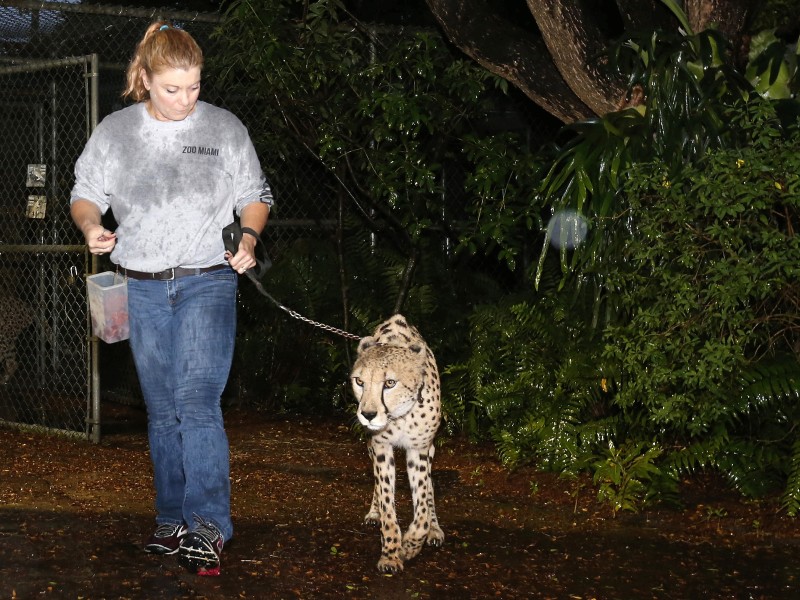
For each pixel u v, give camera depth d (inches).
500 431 277.1
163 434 179.6
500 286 381.7
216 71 326.3
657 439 250.8
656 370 208.5
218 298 174.2
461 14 261.7
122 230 172.9
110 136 171.2
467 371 306.0
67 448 291.1
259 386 362.6
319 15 298.5
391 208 328.8
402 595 169.5
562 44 245.1
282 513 223.1
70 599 159.9
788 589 177.3
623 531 214.5
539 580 180.1
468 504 236.7
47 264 372.5
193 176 170.9
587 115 265.3
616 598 171.2
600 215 223.3
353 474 268.5
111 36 356.5
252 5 283.6
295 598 165.3
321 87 304.3
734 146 223.5
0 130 377.4
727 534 211.8
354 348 350.3
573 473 250.2
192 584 169.3
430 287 346.9
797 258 197.9
